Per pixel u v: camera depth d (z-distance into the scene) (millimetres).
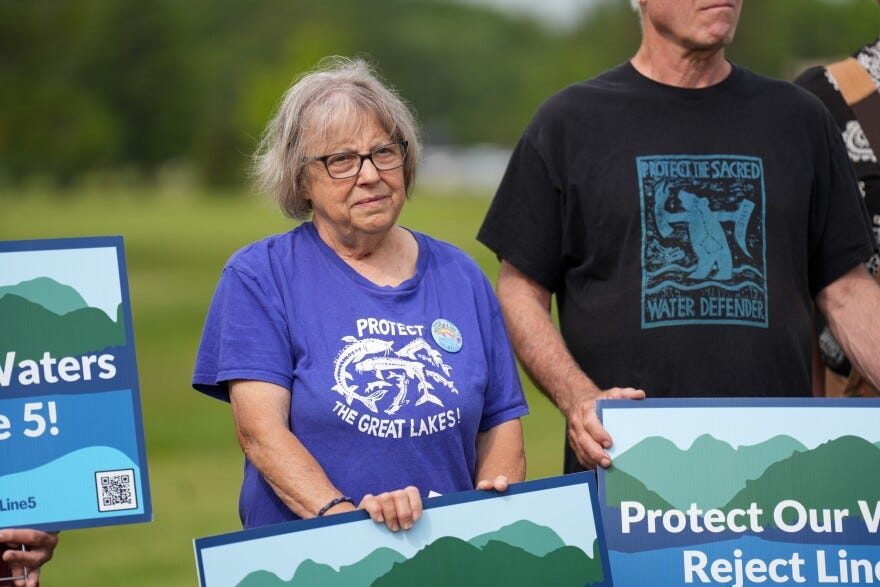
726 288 4684
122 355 4230
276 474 4043
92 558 9922
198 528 10945
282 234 4434
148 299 32844
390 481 4117
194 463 14391
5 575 4254
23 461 4160
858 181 5207
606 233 4781
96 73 47688
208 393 4309
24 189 45531
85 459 4188
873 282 4910
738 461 4219
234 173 86625
